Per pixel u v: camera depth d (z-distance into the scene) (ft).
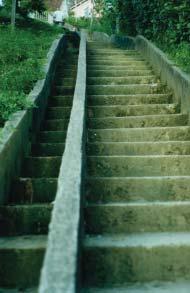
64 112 29.43
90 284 14.20
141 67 39.63
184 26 33.96
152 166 21.16
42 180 18.67
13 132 18.97
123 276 14.39
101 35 75.92
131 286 13.99
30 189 18.57
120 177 19.57
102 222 16.60
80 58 37.29
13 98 23.02
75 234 11.68
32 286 14.20
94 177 19.62
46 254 10.89
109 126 26.78
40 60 35.70
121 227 16.61
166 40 39.22
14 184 18.63
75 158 16.14
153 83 35.14
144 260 14.49
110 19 70.64
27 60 33.78
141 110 28.89
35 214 16.43
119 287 13.93
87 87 32.45
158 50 37.58
